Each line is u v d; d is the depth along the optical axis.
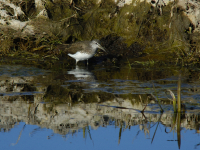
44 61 24.34
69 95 16.41
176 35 25.20
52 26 26.44
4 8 27.06
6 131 13.26
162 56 24.41
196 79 19.03
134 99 15.68
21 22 26.05
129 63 23.50
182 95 16.03
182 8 24.94
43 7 26.77
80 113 14.28
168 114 13.91
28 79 19.39
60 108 14.77
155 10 26.11
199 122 13.32
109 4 27.28
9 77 19.75
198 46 24.00
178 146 12.07
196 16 24.55
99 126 13.29
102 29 27.02
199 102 15.04
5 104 15.17
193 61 23.09
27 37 26.67
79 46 23.59
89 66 23.30
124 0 27.02
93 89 17.34
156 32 26.03
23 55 25.44
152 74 20.44
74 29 26.80
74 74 20.75
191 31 25.00
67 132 13.16
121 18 26.81
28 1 27.61
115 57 24.97
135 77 19.77
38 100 15.75
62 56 25.72
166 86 17.61
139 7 26.38
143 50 25.61
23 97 16.12
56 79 19.45
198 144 12.10
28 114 14.28
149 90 16.97
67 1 28.08
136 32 26.31
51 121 13.77
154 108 14.53
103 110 14.50
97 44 23.48
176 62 23.17
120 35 26.73
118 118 13.81
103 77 19.91
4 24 26.27
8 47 25.78
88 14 27.28
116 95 16.30
